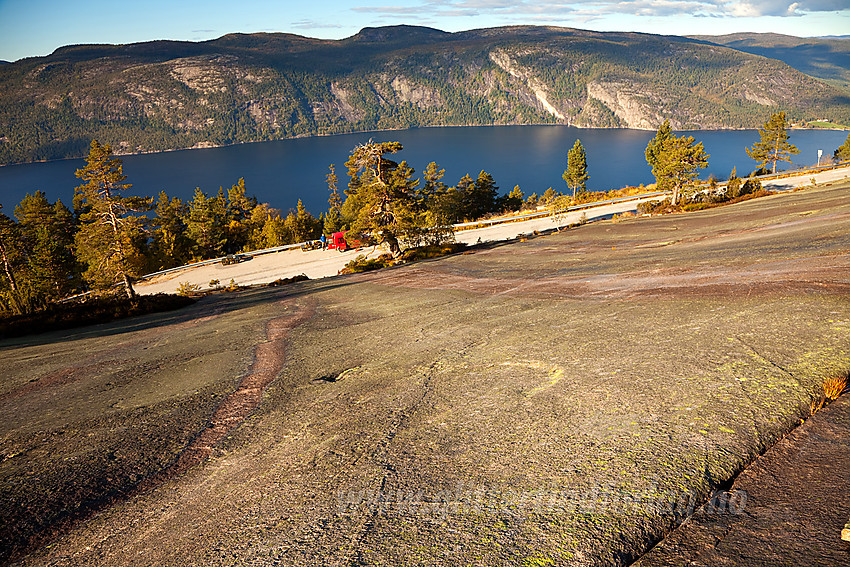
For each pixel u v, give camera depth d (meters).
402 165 33.88
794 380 3.37
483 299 11.03
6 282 54.00
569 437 3.24
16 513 3.55
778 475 2.43
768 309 5.34
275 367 7.30
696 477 2.51
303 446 3.99
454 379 5.12
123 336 13.75
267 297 20.84
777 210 18.67
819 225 12.09
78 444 4.93
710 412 3.16
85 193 37.47
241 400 5.73
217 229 84.38
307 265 45.31
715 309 5.92
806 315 4.80
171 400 6.13
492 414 3.92
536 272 14.77
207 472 3.85
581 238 23.47
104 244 38.19
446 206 69.50
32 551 3.06
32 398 7.41
